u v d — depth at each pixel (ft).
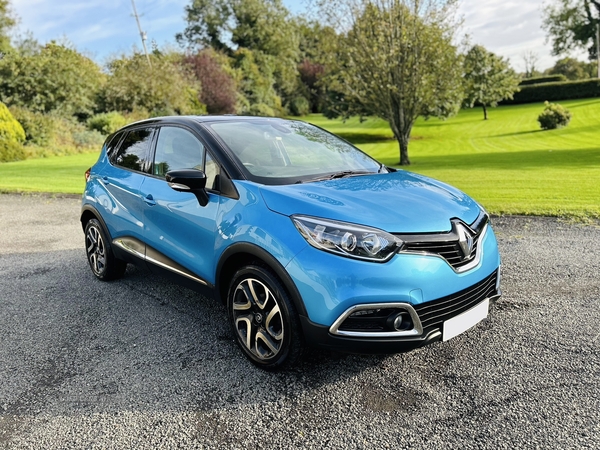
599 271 14.42
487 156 58.59
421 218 8.62
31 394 8.89
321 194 9.13
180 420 7.98
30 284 15.28
